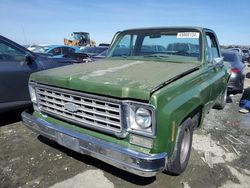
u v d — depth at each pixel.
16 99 4.79
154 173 2.50
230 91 8.42
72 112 2.96
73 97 2.93
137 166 2.49
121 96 2.54
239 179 3.28
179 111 2.77
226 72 5.44
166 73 3.16
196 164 3.59
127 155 2.52
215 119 5.57
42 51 13.77
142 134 2.51
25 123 3.56
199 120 3.84
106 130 2.71
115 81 2.76
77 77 2.96
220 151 4.01
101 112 2.71
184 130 3.09
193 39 4.06
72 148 2.97
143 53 4.44
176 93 2.82
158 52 4.30
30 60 4.98
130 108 2.54
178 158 3.05
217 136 4.60
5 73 4.58
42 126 3.27
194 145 4.18
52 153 3.83
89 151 2.80
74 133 2.94
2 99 4.59
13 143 4.16
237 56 8.73
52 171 3.36
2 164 3.51
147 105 2.44
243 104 6.55
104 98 2.64
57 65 5.56
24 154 3.80
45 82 3.21
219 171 3.44
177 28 4.25
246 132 4.86
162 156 2.52
